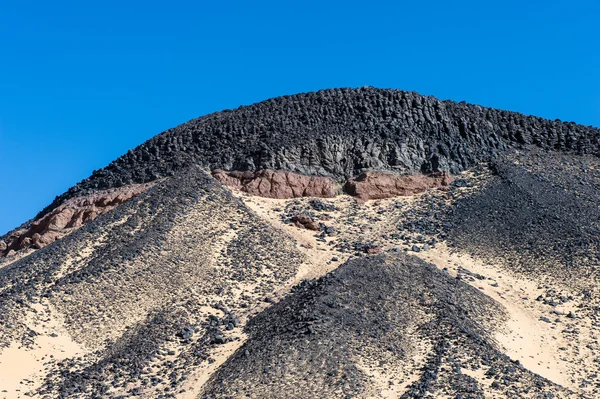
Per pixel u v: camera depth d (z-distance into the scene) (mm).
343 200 112062
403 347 71625
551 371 74812
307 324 72500
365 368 67625
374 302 78125
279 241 98062
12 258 104250
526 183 112312
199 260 91562
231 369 69000
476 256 98000
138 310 82688
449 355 70000
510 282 93188
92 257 91500
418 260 89312
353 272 83062
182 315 82250
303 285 87250
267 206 109125
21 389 70062
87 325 79688
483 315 81312
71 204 113000
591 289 91000
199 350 76000
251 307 85000
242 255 93812
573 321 85562
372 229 104125
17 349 74625
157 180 115062
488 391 64625
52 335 77688
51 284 85562
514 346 78000
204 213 100312
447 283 85062
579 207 106562
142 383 71000
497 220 104562
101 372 73000
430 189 114000
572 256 96438
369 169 115500
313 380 65375
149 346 76750
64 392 69750
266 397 63719
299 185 113188
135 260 88812
